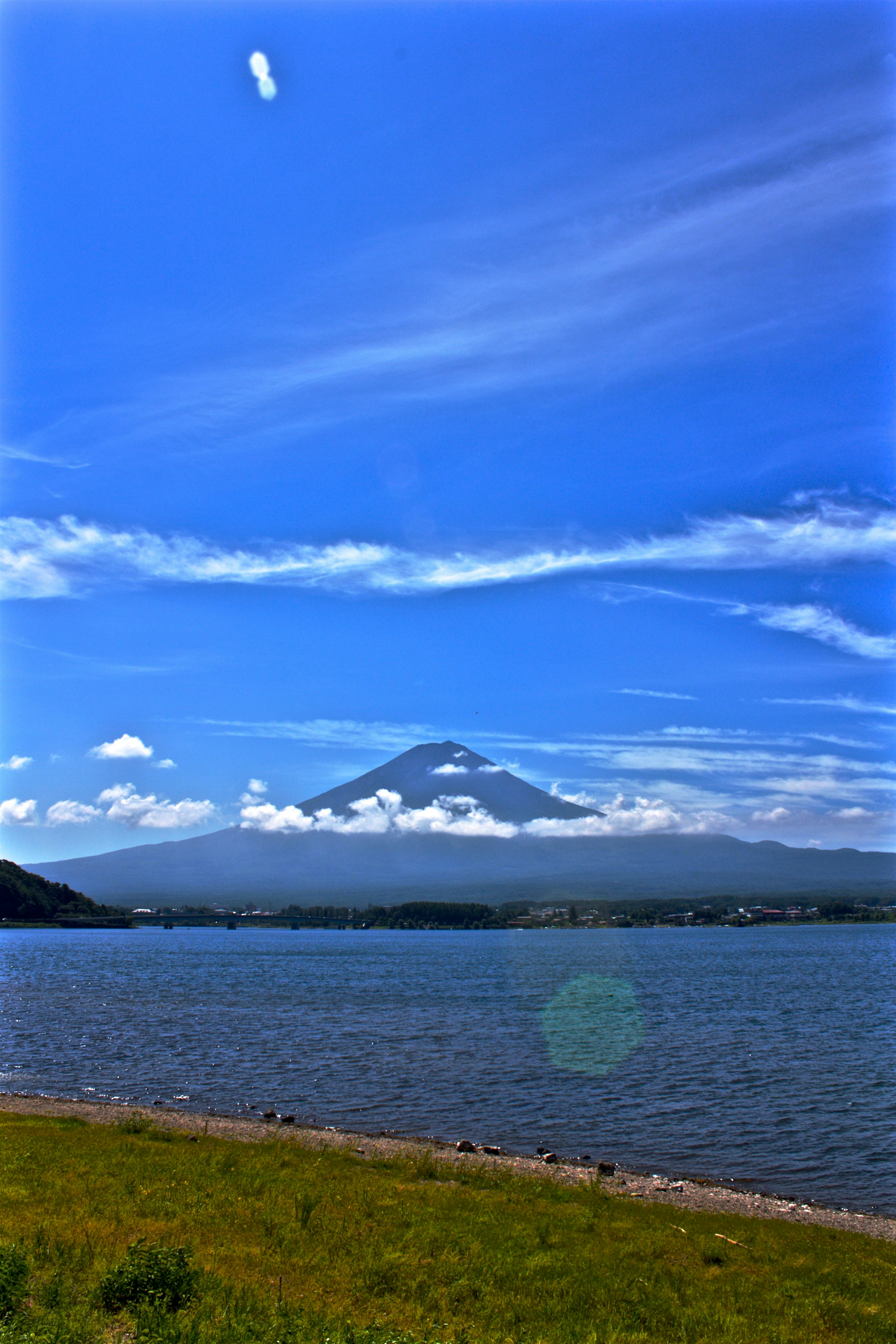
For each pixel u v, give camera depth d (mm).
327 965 180625
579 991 115875
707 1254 21328
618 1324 15859
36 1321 12445
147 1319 12688
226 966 175375
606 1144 38094
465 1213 23031
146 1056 60312
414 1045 65375
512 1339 14586
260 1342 12484
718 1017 85875
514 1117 42719
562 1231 22188
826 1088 50219
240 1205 21938
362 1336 13047
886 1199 31688
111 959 197500
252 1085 50156
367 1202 23172
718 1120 42688
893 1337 16625
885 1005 98188
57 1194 21984
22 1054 61594
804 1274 20391
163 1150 29578
